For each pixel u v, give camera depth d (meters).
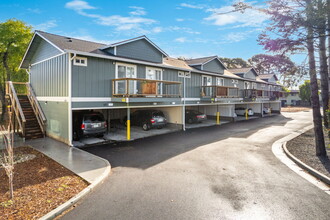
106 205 4.55
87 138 12.09
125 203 4.64
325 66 8.38
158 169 6.96
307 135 13.34
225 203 4.64
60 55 11.07
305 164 7.21
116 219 3.99
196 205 4.55
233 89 23.48
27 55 14.84
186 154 8.88
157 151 9.41
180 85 15.19
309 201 4.74
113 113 17.95
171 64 16.89
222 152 9.21
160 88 14.83
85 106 10.73
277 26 6.91
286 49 7.46
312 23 6.15
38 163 7.44
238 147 10.17
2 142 10.91
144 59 14.46
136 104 12.29
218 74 19.89
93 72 11.03
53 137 12.12
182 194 5.09
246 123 20.20
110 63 11.84
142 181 5.93
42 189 5.20
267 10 6.98
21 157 8.16
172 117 16.61
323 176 6.03
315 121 8.43
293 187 5.54
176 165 7.38
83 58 10.60
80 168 6.88
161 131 14.88
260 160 8.02
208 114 23.58
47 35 12.74
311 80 8.46
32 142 11.03
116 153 9.06
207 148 9.95
